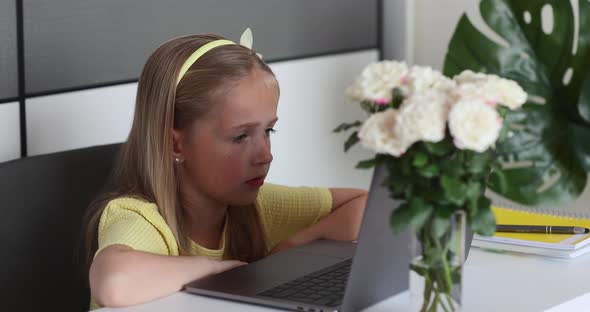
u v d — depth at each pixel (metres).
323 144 3.01
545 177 2.69
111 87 2.23
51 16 2.05
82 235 1.63
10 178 1.56
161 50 1.54
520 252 1.50
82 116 2.16
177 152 1.56
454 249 1.05
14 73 1.97
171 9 2.38
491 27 2.69
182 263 1.31
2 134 1.95
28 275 1.57
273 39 2.74
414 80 1.02
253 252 1.72
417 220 1.01
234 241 1.70
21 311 1.56
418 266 1.07
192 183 1.58
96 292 1.24
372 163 1.04
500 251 1.52
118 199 1.47
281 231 1.81
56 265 1.61
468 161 1.00
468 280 1.35
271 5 2.72
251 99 1.53
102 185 1.69
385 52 3.25
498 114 1.04
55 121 2.08
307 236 1.67
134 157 1.55
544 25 3.01
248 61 1.55
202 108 1.52
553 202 2.68
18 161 1.59
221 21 2.54
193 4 2.45
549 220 1.60
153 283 1.25
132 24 2.27
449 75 2.71
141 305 1.22
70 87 2.12
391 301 1.21
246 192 1.57
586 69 2.64
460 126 0.95
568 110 2.70
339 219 1.70
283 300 1.20
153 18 2.33
